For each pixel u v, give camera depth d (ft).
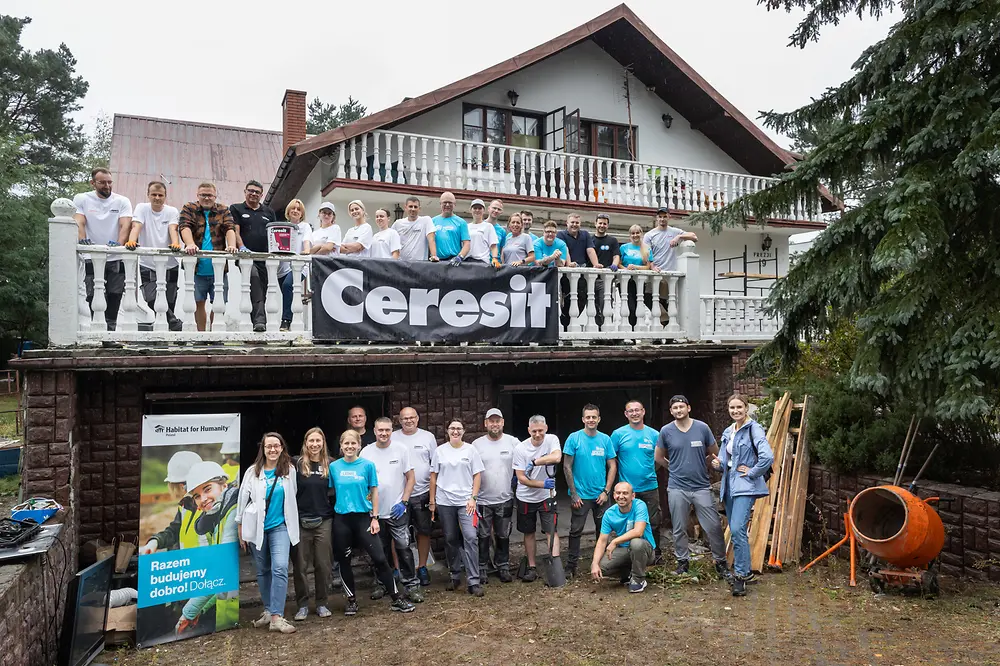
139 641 20.01
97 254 22.93
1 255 72.79
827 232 25.12
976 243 23.81
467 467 24.41
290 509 21.31
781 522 26.73
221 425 21.63
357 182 42.39
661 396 34.06
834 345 31.73
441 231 29.04
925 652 18.03
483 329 28.55
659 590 24.13
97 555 22.39
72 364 21.16
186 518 21.01
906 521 21.95
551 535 25.46
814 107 27.55
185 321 24.11
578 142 52.75
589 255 31.76
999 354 20.13
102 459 23.94
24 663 15.57
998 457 26.00
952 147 22.86
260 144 85.71
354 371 27.81
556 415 47.93
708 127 58.18
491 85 50.75
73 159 115.34
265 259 25.25
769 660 17.97
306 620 21.97
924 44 23.12
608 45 54.44
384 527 23.70
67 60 112.78
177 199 73.31
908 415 26.84
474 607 22.77
